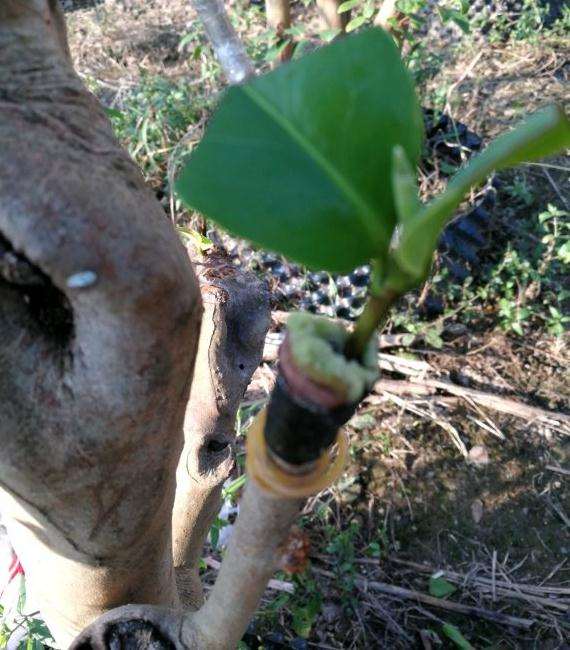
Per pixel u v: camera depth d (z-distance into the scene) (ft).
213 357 1.12
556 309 3.15
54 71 0.52
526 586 2.36
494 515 2.53
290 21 2.93
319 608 2.25
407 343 2.95
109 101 4.10
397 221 0.46
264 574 0.65
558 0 4.90
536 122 0.37
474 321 3.12
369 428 2.75
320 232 0.46
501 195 3.60
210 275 1.18
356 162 0.48
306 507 2.49
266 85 0.49
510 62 4.44
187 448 1.20
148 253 0.51
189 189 0.46
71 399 0.58
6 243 0.49
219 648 0.84
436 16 4.62
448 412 2.80
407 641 2.25
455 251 3.15
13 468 0.63
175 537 1.32
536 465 2.66
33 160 0.48
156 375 0.57
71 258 0.48
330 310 3.02
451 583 2.37
